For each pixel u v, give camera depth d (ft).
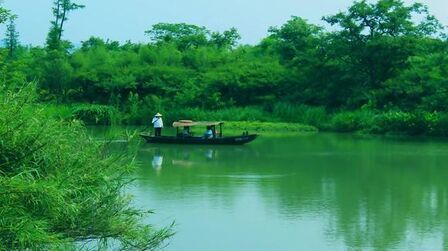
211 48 243.81
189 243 44.11
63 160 25.46
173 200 59.57
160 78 208.33
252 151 109.60
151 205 56.90
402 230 49.11
